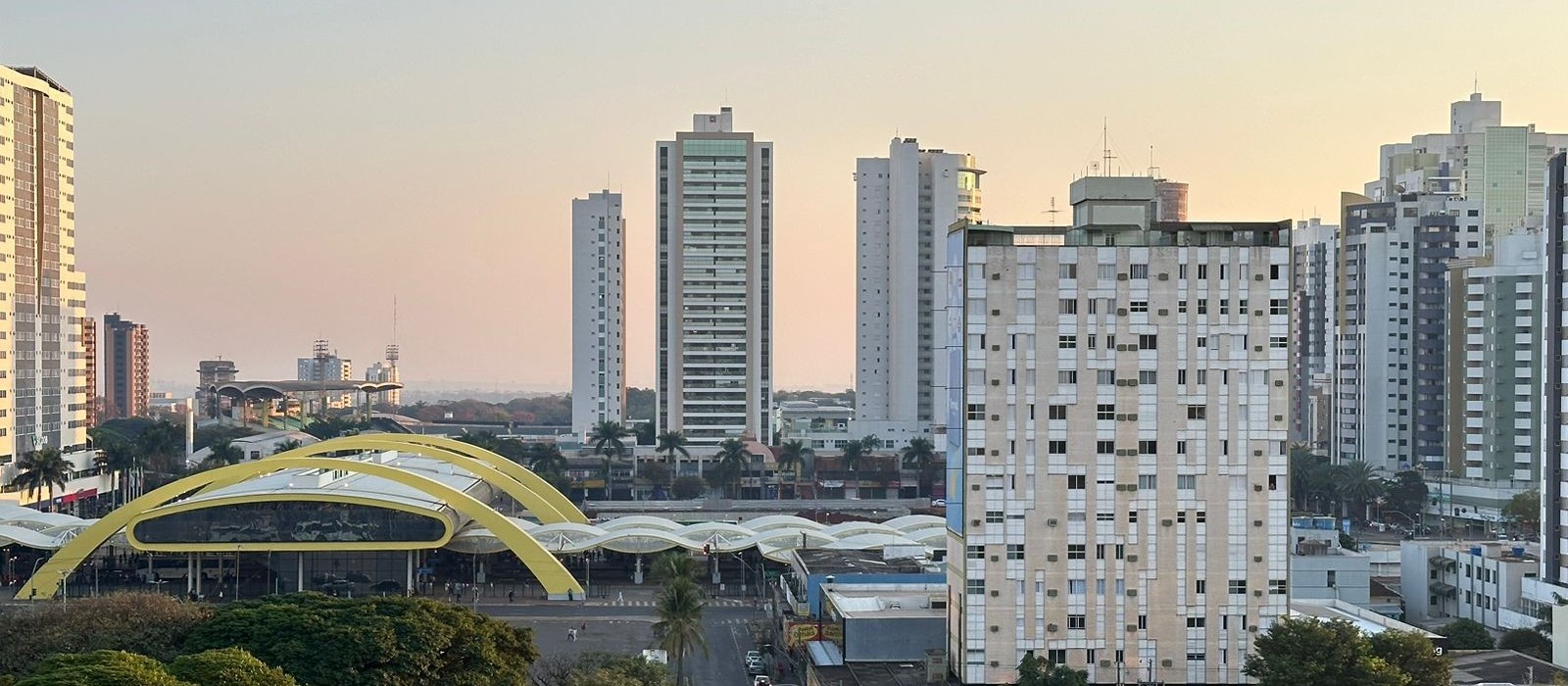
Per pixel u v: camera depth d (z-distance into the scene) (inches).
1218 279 6215.6
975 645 6181.1
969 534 6186.0
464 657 5482.3
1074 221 6555.1
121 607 5767.7
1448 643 6894.7
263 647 5255.9
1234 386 6225.4
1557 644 6510.8
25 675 5398.6
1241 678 6220.5
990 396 6181.1
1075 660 6200.8
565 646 7509.8
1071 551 6200.8
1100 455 6200.8
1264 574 6240.2
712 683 6830.7
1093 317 6195.9
